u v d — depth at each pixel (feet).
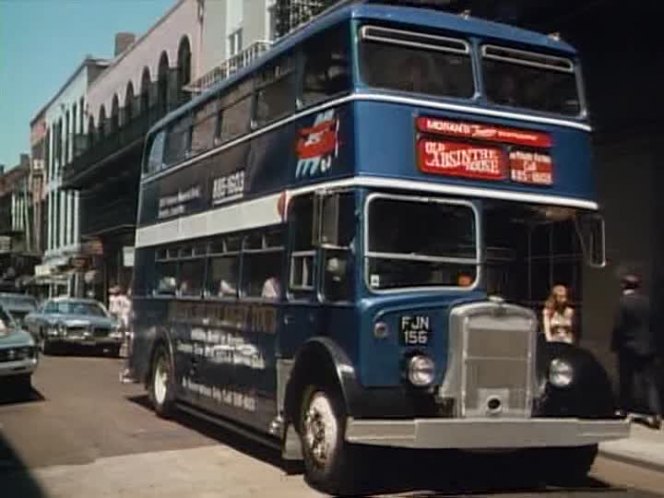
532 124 34.12
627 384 47.75
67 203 201.16
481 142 33.12
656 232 51.44
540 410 32.01
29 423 48.37
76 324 91.35
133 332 56.54
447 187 32.22
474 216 32.55
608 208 54.85
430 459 37.27
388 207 31.45
